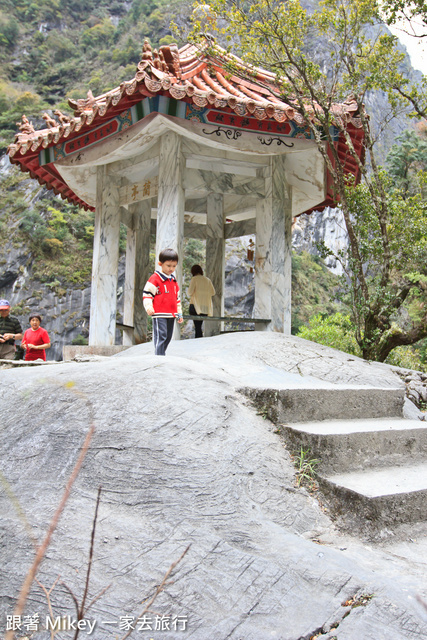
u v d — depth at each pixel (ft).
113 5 267.18
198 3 24.04
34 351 25.02
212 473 9.83
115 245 27.61
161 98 22.03
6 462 10.29
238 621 6.63
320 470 11.19
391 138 95.30
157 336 17.16
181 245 24.39
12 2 257.96
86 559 7.59
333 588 7.23
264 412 13.14
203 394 12.23
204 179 25.31
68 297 136.46
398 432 12.82
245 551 8.11
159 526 8.45
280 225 26.32
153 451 10.08
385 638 6.35
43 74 227.20
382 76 24.70
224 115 23.41
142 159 25.89
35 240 140.67
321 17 24.07
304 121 23.41
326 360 19.49
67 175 29.09
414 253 25.52
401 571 8.10
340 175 25.18
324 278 148.36
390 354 35.81
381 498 9.64
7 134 174.60
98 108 22.36
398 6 24.06
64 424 10.93
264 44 24.36
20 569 7.50
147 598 6.96
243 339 21.12
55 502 8.98
